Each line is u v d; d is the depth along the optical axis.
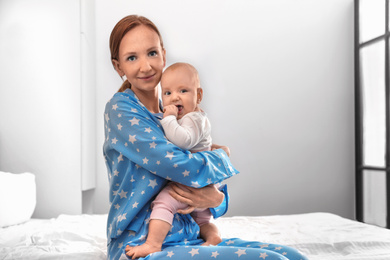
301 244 1.82
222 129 3.78
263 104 3.85
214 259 1.11
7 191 2.38
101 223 2.36
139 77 1.33
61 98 3.17
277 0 3.91
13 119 3.17
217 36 3.81
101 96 3.61
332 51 3.96
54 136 3.16
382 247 1.78
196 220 1.38
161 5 3.73
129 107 1.28
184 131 1.26
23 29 3.19
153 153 1.21
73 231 2.01
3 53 3.19
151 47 1.33
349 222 2.36
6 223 2.33
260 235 2.02
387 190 3.47
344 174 3.93
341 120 3.95
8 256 1.61
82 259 1.57
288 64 3.90
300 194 3.86
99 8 3.64
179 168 1.20
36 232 2.01
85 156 3.25
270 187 3.82
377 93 3.65
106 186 3.57
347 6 3.97
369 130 3.77
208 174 1.24
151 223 1.20
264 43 3.88
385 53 3.50
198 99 1.42
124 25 1.33
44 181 3.15
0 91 3.17
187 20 3.77
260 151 3.82
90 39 3.48
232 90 3.81
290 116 3.88
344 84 3.96
